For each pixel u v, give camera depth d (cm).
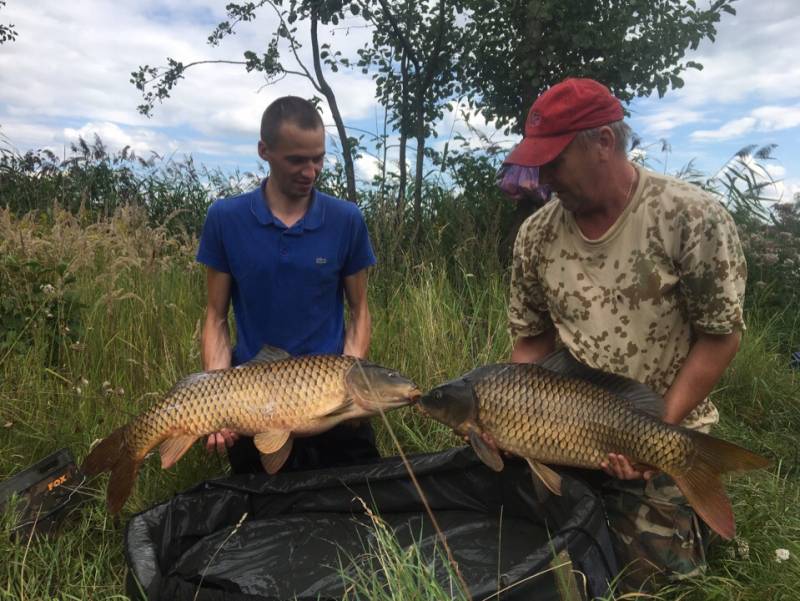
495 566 147
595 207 146
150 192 496
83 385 215
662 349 150
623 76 370
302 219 180
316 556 156
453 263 346
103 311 258
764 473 194
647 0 365
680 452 133
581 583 120
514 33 397
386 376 154
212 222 182
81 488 177
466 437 148
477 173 416
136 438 156
